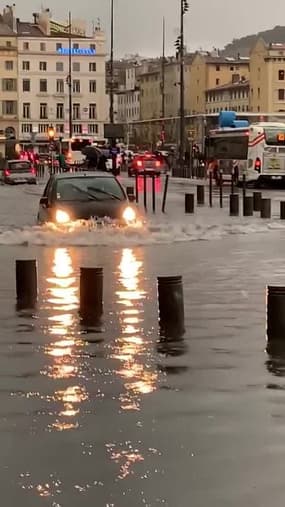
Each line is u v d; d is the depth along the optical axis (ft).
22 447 21.44
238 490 18.44
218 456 20.65
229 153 189.88
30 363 30.45
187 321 38.11
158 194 153.48
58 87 483.51
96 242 70.49
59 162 218.79
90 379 28.22
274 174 178.70
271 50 461.78
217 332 35.68
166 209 114.52
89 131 488.02
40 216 75.72
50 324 37.55
